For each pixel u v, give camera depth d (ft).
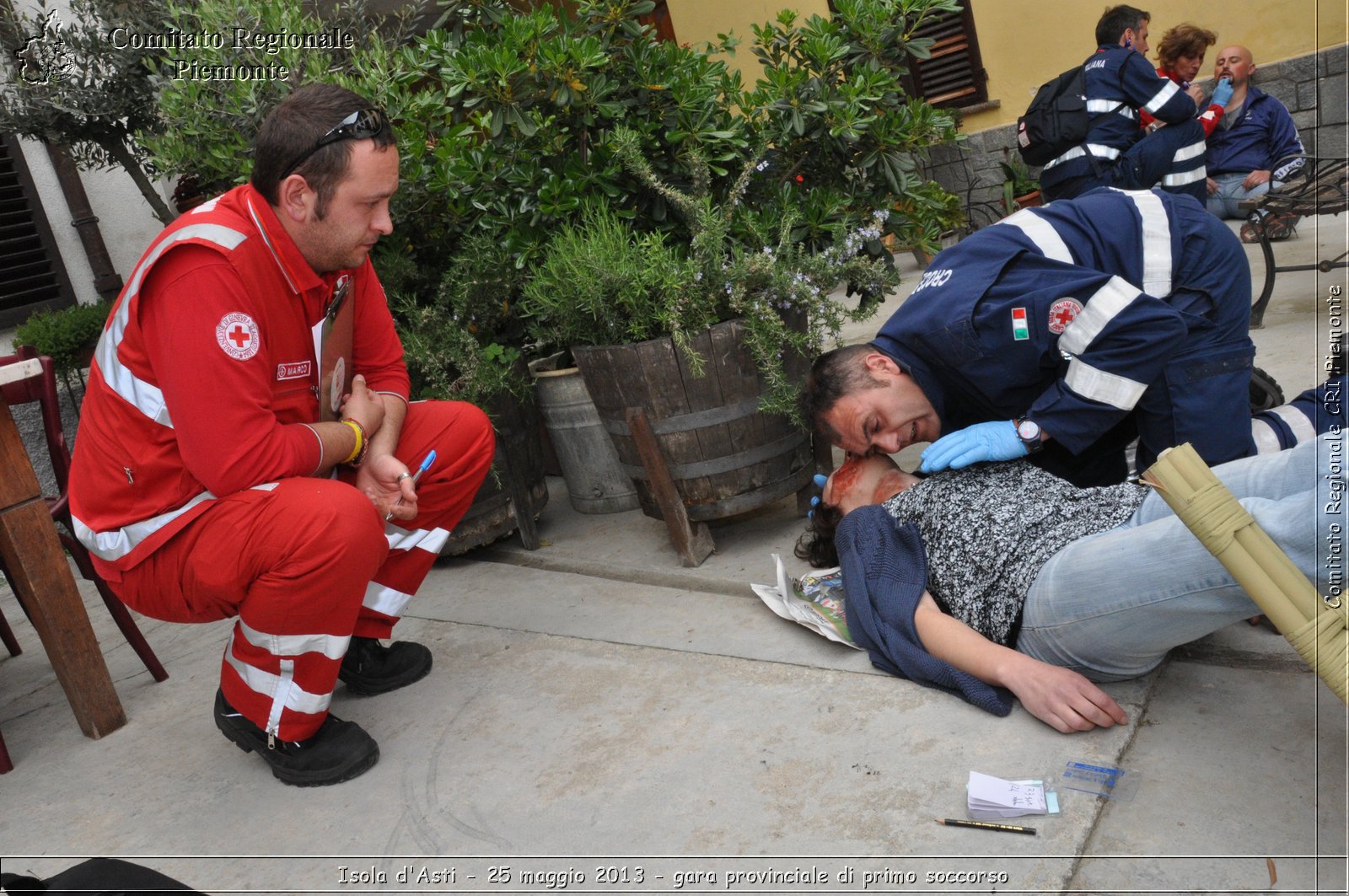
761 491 10.00
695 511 10.05
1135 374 7.39
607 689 8.25
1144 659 6.80
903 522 7.83
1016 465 7.83
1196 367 7.78
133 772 8.22
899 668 7.45
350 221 6.95
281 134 6.73
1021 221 8.20
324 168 6.72
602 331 9.97
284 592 6.93
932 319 7.80
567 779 7.11
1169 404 7.87
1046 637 6.94
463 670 8.99
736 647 8.53
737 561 10.14
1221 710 6.63
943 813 6.07
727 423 9.62
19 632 12.10
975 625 7.30
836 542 8.16
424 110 11.41
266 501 6.88
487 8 11.46
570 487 12.41
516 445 11.07
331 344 7.59
